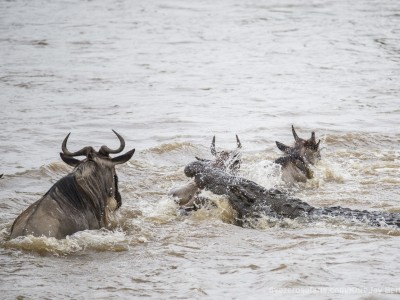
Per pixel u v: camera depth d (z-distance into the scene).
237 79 119.69
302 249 45.03
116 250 45.31
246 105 98.62
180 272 41.81
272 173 61.69
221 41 163.12
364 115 92.06
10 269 42.00
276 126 85.19
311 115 92.12
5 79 114.69
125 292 39.03
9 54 141.38
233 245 46.19
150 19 198.88
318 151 65.12
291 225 49.31
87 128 83.12
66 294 38.81
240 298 37.97
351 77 121.44
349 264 42.22
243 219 50.47
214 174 52.50
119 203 50.88
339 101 101.50
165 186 60.47
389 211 54.12
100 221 48.69
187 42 161.75
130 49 151.12
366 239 46.56
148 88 110.75
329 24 186.25
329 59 139.75
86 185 48.12
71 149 74.00
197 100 102.00
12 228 46.41
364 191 59.22
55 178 62.91
